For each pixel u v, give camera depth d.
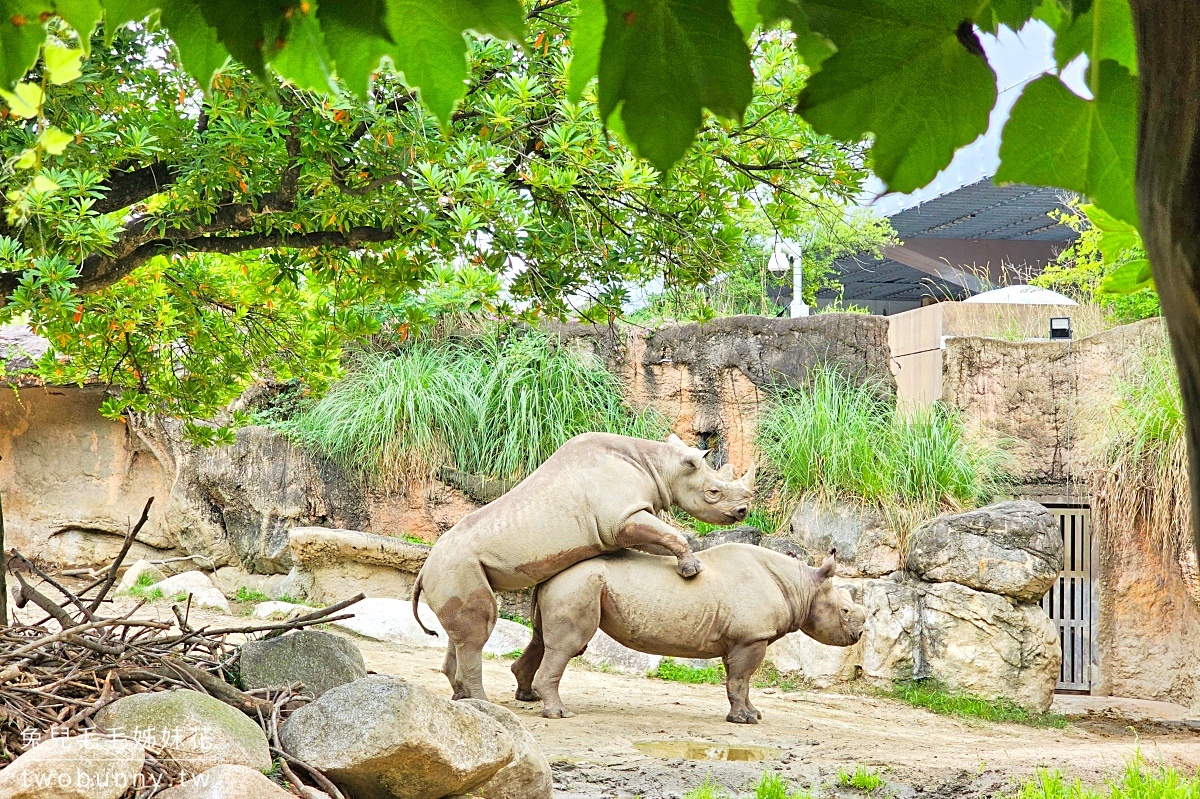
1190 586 13.16
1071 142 1.00
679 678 12.16
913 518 13.38
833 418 14.22
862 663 12.42
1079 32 0.99
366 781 5.37
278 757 5.30
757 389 15.41
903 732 9.97
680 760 7.61
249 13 0.94
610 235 7.48
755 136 6.71
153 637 6.29
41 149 1.03
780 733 9.01
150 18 1.04
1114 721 12.29
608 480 9.28
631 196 7.26
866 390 15.38
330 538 13.70
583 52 0.92
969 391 15.43
